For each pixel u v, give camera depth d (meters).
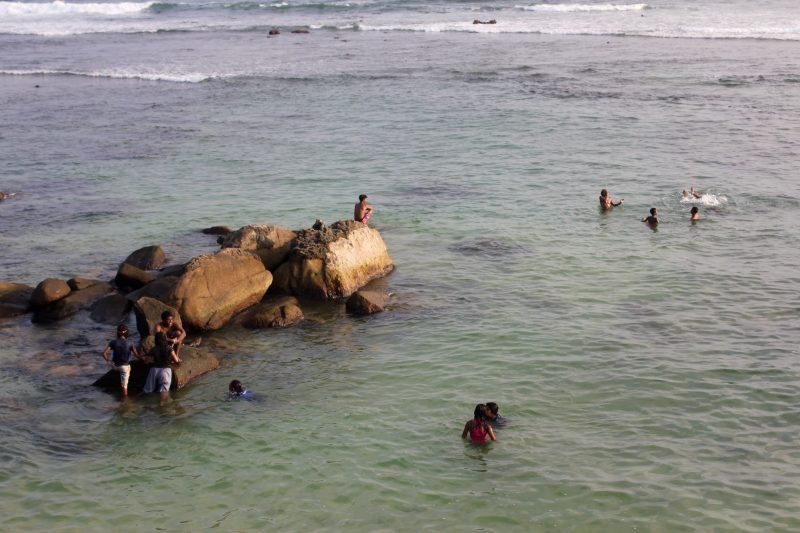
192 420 17.94
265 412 18.20
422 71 66.56
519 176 37.12
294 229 30.52
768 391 18.23
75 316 23.78
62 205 34.88
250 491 15.24
